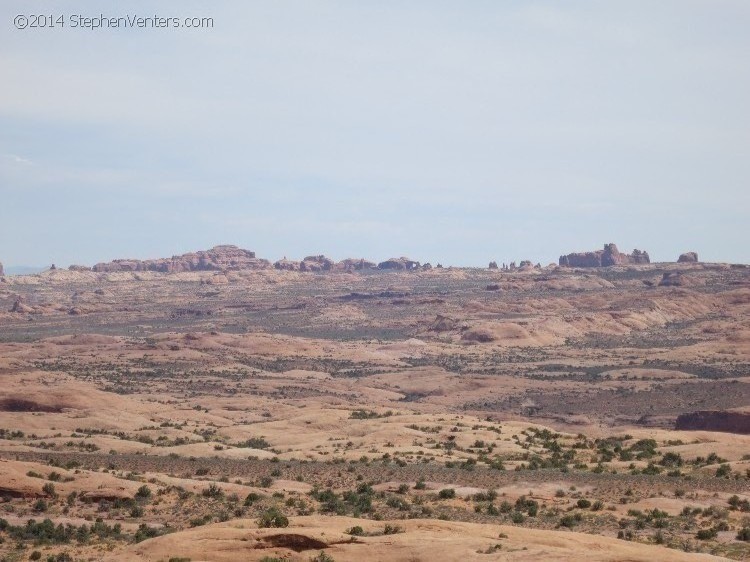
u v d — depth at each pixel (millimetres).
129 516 103750
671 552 65812
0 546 89875
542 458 146125
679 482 119562
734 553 85250
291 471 131000
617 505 108250
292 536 71625
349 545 70750
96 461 138125
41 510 104812
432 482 120875
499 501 110500
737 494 113688
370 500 109438
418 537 71688
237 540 72250
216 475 129000
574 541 72062
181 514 104062
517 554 65812
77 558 85000
